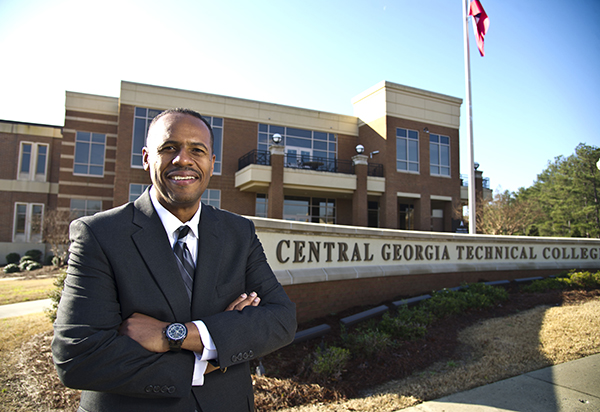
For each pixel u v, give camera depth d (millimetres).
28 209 23844
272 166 18516
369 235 7004
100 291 1265
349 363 4395
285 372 4066
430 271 7887
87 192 21422
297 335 4867
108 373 1159
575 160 45344
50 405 3277
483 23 13250
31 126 24453
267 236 5488
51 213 20688
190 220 1527
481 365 4406
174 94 20484
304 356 4504
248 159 21266
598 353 4723
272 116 22391
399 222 24625
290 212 22172
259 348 1406
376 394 3727
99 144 21938
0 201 23516
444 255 8453
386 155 21812
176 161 1406
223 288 1505
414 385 3932
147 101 19984
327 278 6074
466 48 12891
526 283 9180
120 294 1310
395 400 3600
